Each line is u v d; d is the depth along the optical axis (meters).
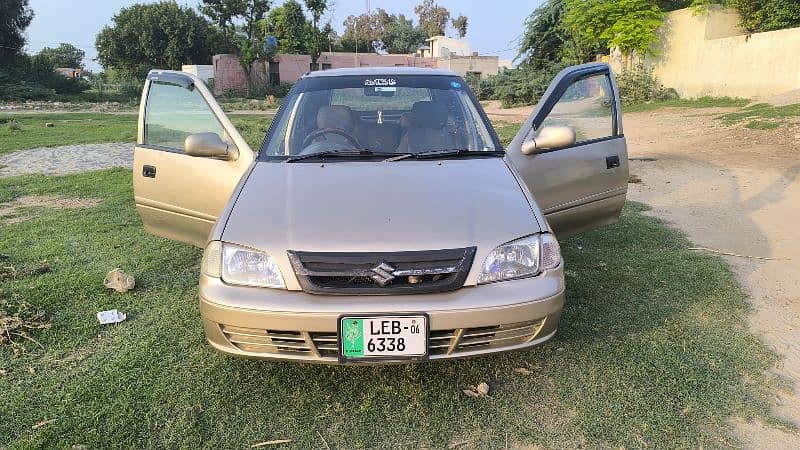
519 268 2.74
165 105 4.10
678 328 3.61
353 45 63.28
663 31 23.14
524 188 3.18
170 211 4.06
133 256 5.08
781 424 2.68
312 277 2.62
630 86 23.08
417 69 4.41
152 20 54.59
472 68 52.06
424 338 2.58
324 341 2.62
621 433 2.61
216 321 2.71
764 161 9.32
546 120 3.99
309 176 3.24
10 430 2.65
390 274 2.58
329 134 3.79
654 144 12.17
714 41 20.89
